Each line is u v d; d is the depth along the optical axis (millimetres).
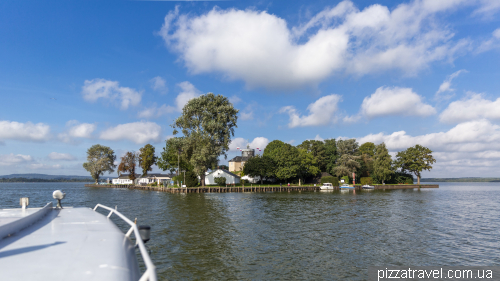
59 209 8375
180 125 66250
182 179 82000
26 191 92500
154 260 13523
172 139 74062
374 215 29766
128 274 3443
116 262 3654
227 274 12055
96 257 3787
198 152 63438
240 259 13977
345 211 33281
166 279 11398
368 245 16875
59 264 3504
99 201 47812
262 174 93375
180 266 12844
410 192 82312
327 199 52906
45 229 5508
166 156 95875
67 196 64125
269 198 55156
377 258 14484
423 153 109125
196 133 64562
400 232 20641
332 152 122500
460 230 21641
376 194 71062
